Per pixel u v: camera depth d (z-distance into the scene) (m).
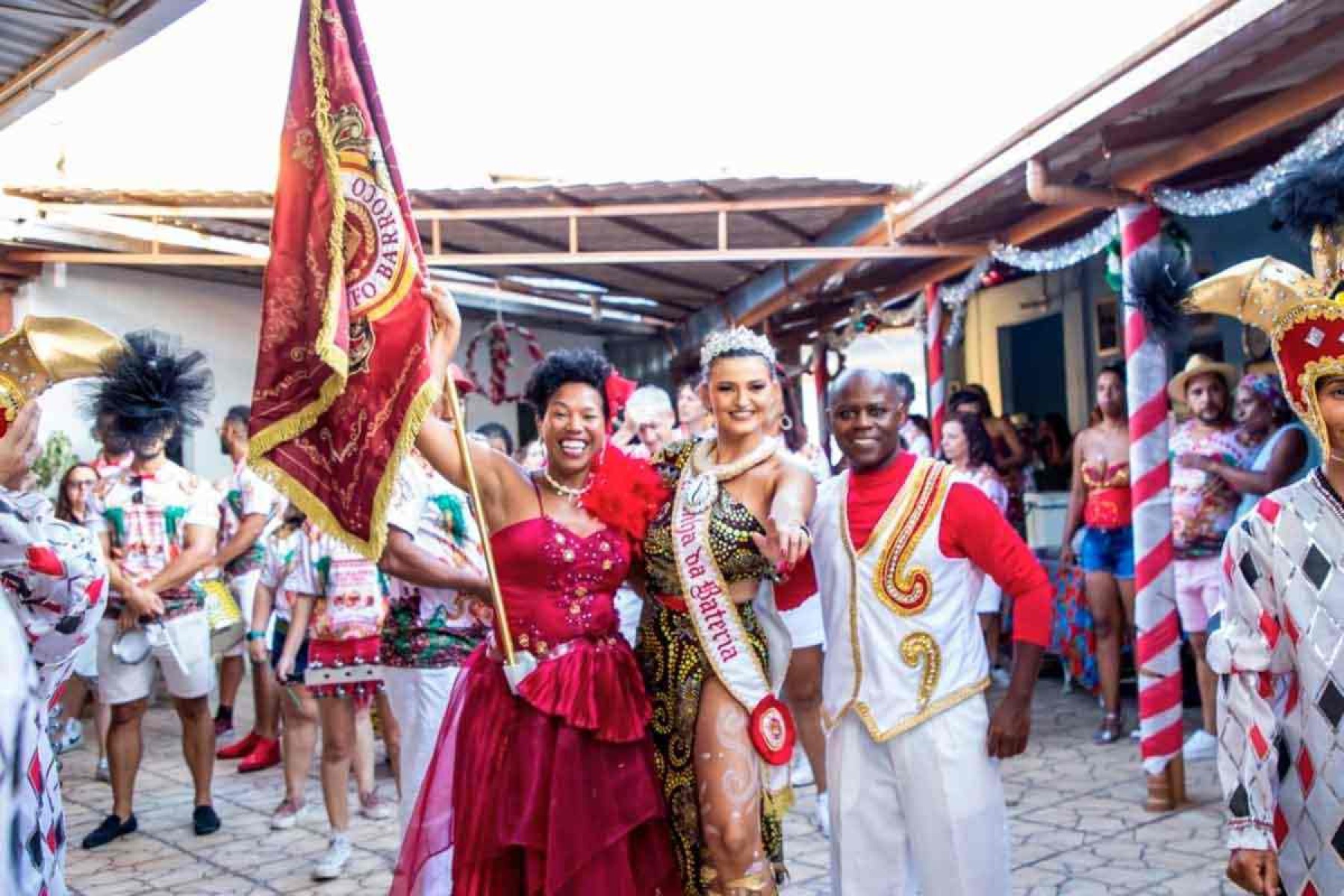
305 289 2.87
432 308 2.98
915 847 3.09
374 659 4.98
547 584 3.04
